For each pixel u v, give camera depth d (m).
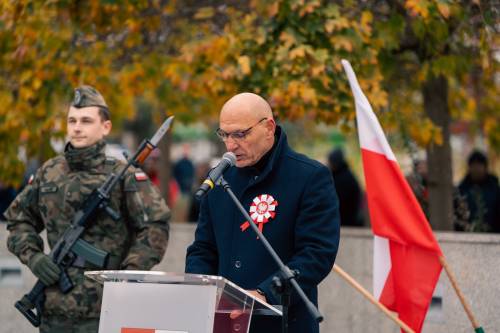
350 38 15.83
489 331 14.28
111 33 18.34
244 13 17.48
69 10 17.19
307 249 10.21
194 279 9.01
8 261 17.31
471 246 14.41
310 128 35.28
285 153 10.59
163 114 21.69
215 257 11.06
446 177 17.70
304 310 10.42
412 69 18.23
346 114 15.81
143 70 17.98
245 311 9.55
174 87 20.20
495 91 19.52
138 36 18.06
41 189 12.36
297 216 10.41
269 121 10.40
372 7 17.11
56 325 12.20
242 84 16.30
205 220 11.05
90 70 17.92
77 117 12.27
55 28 17.61
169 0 17.92
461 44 17.02
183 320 9.11
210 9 17.31
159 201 12.21
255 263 10.43
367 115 12.02
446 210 17.62
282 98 15.47
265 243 9.65
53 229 12.30
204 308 9.06
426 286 11.91
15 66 18.44
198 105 21.84
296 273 9.58
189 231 17.23
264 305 9.59
